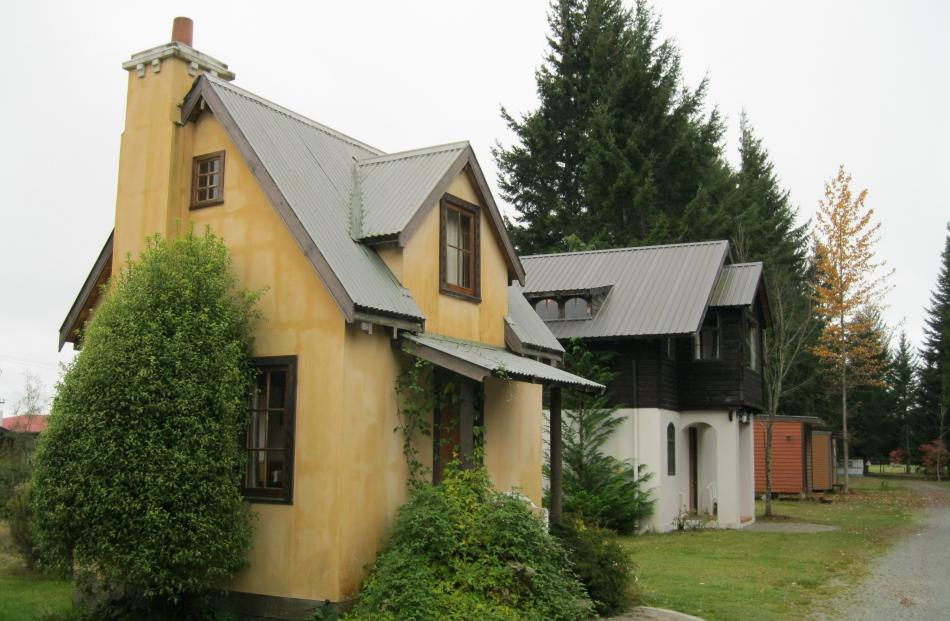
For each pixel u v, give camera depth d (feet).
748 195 151.33
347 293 33.55
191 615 34.88
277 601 34.35
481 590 31.50
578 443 77.41
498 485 45.21
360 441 34.86
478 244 44.98
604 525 72.74
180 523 31.19
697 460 89.10
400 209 39.60
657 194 128.06
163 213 39.04
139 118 40.86
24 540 50.06
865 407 193.77
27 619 38.29
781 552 60.85
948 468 183.52
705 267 83.25
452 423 38.75
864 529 77.77
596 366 77.77
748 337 86.99
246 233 37.52
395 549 33.22
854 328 123.34
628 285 83.46
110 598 37.35
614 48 132.46
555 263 91.15
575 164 134.41
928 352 200.64
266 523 35.01
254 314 36.19
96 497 31.14
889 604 41.55
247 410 36.01
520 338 47.52
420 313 37.81
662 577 49.11
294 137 41.63
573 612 33.63
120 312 33.40
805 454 124.67
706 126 130.31
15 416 92.63
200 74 39.93
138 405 31.45
